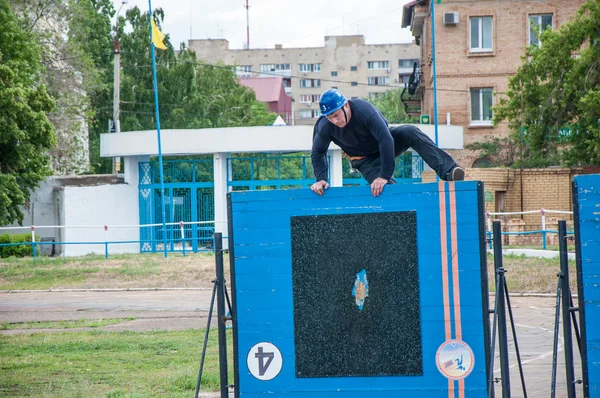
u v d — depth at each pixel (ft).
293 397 23.45
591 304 23.26
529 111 112.98
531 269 73.10
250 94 232.32
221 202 116.98
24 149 88.94
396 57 490.49
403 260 22.94
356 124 24.62
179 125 183.93
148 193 120.26
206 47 484.74
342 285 23.22
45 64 135.54
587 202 23.29
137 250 119.96
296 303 23.47
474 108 147.33
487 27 146.82
